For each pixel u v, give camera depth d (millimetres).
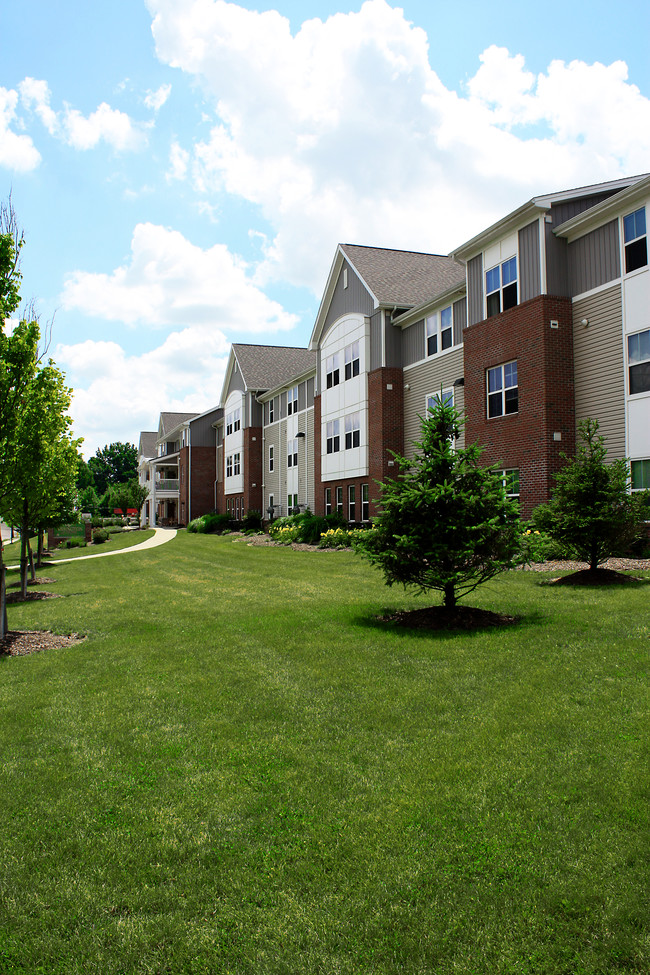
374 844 3508
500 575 12961
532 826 3584
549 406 16078
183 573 18672
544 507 11914
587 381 15961
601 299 15547
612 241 15266
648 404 14367
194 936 2891
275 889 3184
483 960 2680
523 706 5285
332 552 21406
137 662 7578
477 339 18734
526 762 4320
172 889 3223
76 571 22328
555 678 5895
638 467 14609
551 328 16219
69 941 2893
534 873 3172
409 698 5691
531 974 2600
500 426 17781
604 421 15492
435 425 9258
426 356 22672
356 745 4805
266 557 21766
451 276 26234
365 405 25062
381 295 24297
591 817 3619
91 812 4004
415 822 3699
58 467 14195
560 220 16516
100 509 77188
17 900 3186
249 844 3574
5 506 9906
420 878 3199
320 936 2852
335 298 28094
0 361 8922
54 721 5637
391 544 9180
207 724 5395
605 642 6926
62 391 10570
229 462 45594
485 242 18312
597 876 3119
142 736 5188
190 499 52969
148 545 35000
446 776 4203
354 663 6918
